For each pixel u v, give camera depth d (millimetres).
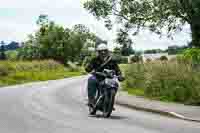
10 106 17344
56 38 88188
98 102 14492
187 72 20547
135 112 16125
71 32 91062
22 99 20562
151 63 24344
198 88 19203
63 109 16609
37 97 21906
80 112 15695
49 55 87812
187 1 37875
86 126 12094
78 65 89000
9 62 52062
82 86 33062
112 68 14648
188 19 38906
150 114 15531
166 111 15406
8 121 13070
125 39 42281
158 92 21172
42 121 13086
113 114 15289
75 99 21422
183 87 19781
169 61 23078
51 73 58344
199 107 16844
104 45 14758
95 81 14734
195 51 24328
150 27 41375
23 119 13523
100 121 13227
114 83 14195
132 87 25828
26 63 55969
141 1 40938
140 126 12156
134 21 41375
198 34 38156
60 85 34344
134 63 26547
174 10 38656
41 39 88188
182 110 15812
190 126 12312
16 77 44812
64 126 12070
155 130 11422
